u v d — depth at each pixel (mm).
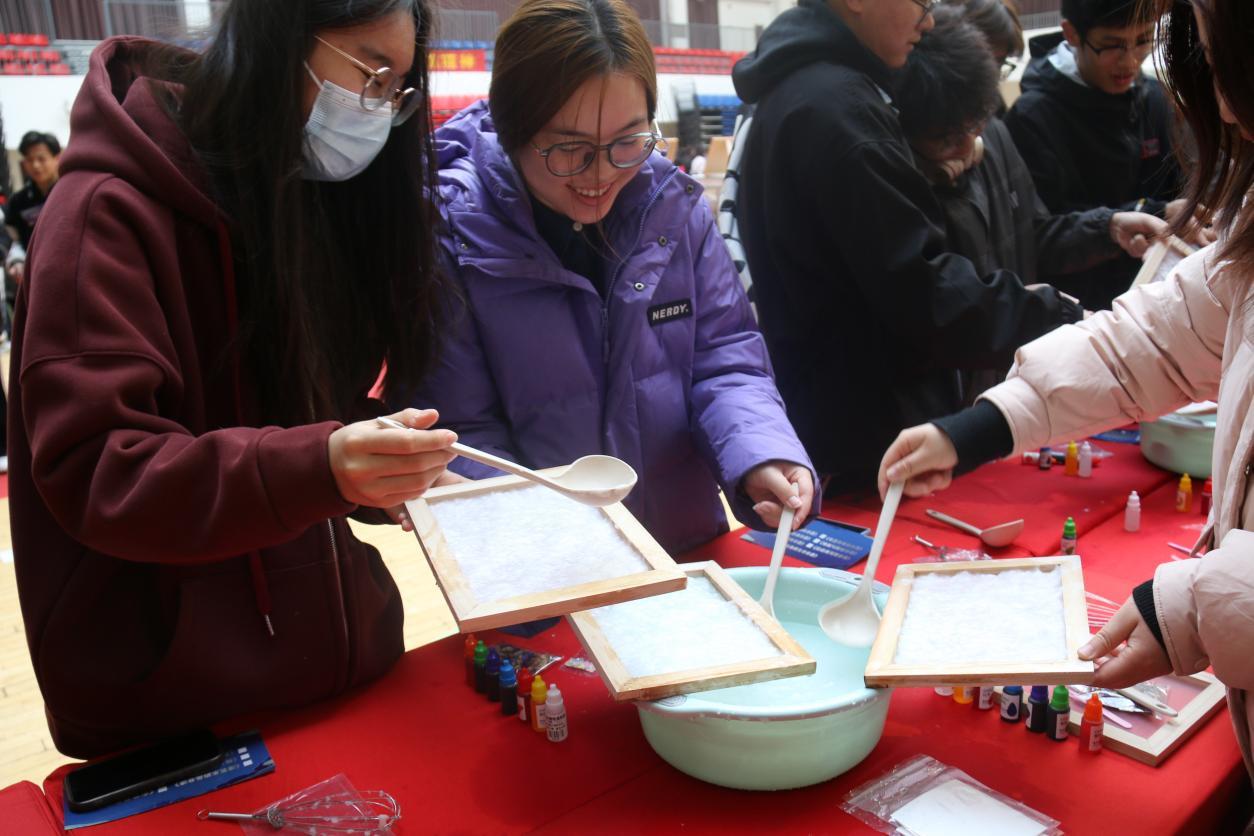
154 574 937
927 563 1051
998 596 968
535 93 1043
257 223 887
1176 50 772
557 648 1125
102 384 763
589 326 1262
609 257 1269
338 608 1000
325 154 910
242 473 729
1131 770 884
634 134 1078
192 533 753
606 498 848
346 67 869
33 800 874
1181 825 810
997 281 1679
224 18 860
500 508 980
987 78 1733
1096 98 2201
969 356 1672
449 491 992
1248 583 766
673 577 814
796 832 810
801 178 1671
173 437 774
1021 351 1154
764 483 1194
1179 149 878
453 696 1043
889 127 1636
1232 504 852
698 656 884
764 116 1746
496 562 863
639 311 1266
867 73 1689
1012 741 933
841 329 1782
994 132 2055
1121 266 2297
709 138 7559
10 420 897
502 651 1112
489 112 1220
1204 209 834
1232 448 870
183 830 830
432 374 1166
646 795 866
